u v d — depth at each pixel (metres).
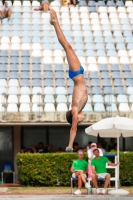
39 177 46.28
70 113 22.94
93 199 34.75
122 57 62.06
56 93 55.91
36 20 67.00
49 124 50.84
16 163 49.31
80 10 69.94
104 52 62.75
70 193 39.50
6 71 58.41
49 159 46.41
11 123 50.47
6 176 52.78
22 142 54.38
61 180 46.34
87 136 54.66
